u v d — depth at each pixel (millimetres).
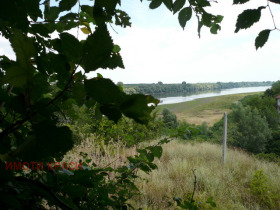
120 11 674
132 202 3174
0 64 416
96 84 235
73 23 667
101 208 867
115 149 4359
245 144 13383
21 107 228
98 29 223
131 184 1198
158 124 7348
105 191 868
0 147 326
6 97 225
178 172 5301
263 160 8328
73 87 257
